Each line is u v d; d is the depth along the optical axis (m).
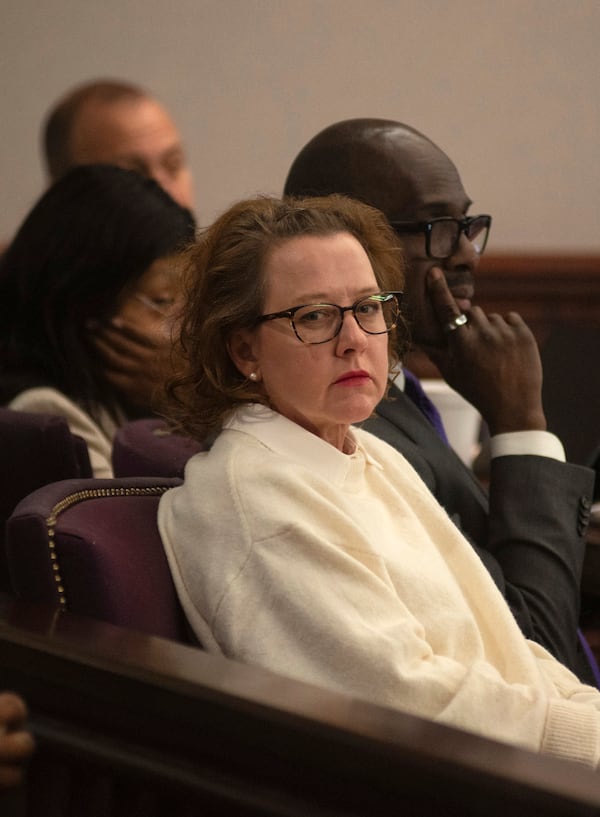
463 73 15.52
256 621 4.71
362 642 4.61
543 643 6.23
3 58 16.84
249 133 16.31
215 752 3.84
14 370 8.52
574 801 3.35
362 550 4.91
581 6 15.19
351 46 15.88
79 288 8.48
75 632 4.24
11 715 3.75
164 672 3.92
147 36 16.44
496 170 15.54
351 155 7.09
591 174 15.38
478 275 15.48
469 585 5.43
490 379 7.00
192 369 5.51
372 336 5.19
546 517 6.54
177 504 5.13
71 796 4.13
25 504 4.89
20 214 17.11
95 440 8.35
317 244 5.17
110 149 16.23
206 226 5.68
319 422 5.32
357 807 3.67
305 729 3.69
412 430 6.62
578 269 15.30
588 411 9.11
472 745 3.62
